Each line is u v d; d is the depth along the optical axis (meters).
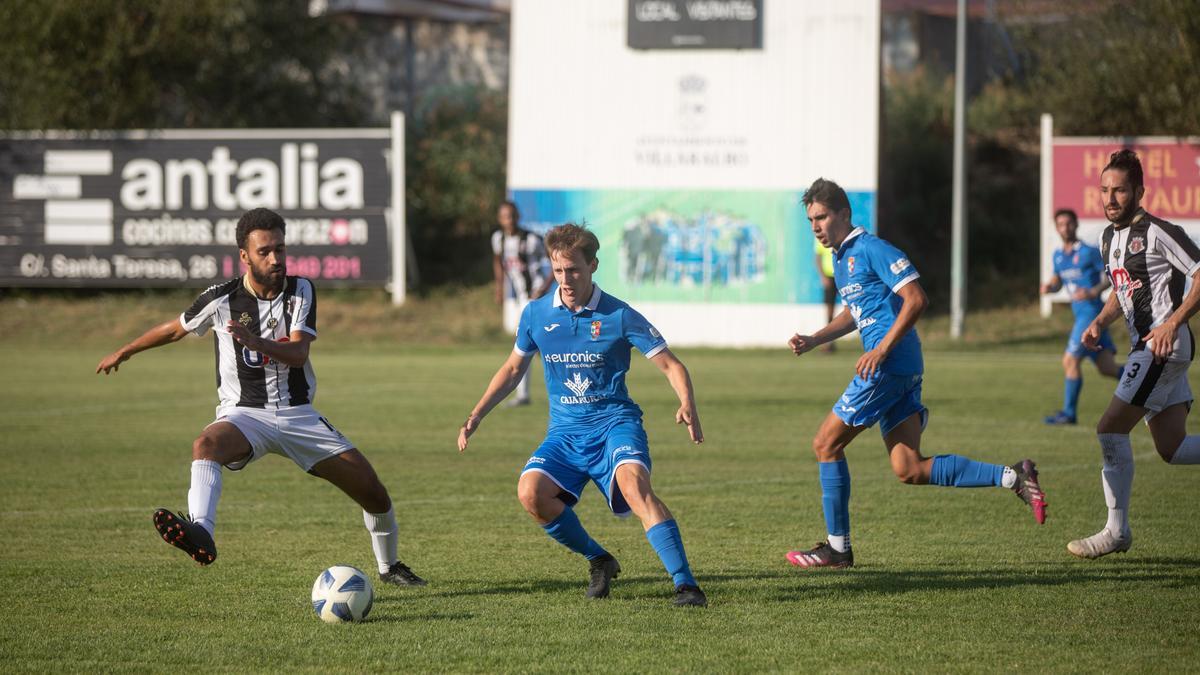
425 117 84.00
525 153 62.28
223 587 14.97
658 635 12.63
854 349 58.12
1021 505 20.52
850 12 59.12
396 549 15.29
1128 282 15.65
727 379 44.44
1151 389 15.48
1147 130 65.69
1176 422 15.76
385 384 42.75
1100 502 20.66
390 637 12.64
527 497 13.93
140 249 65.06
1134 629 12.79
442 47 89.19
